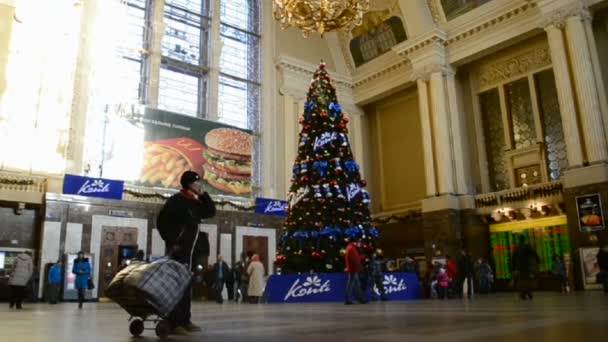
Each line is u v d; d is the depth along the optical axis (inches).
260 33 888.3
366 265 432.8
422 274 772.0
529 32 685.3
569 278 583.5
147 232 670.5
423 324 147.7
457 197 740.0
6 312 315.3
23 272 397.1
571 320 146.3
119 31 719.1
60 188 609.0
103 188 631.2
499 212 698.2
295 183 519.8
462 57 759.7
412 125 863.1
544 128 700.0
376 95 893.8
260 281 467.5
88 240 617.3
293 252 496.1
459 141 761.6
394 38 852.6
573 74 611.5
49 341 118.7
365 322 162.9
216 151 759.1
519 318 161.6
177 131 727.1
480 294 579.8
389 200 884.6
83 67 666.2
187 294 137.3
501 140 759.1
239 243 748.0
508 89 756.0
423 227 765.3
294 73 884.0
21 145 595.5
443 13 783.7
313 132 524.4
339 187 501.7
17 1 621.3
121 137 677.3
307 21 416.5
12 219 582.9
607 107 602.2
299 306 338.0
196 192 147.6
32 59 620.1
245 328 149.2
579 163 589.9
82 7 679.1
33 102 612.1
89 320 217.6
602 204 561.3
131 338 126.0
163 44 765.3
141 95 728.3
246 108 844.6
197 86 798.5
